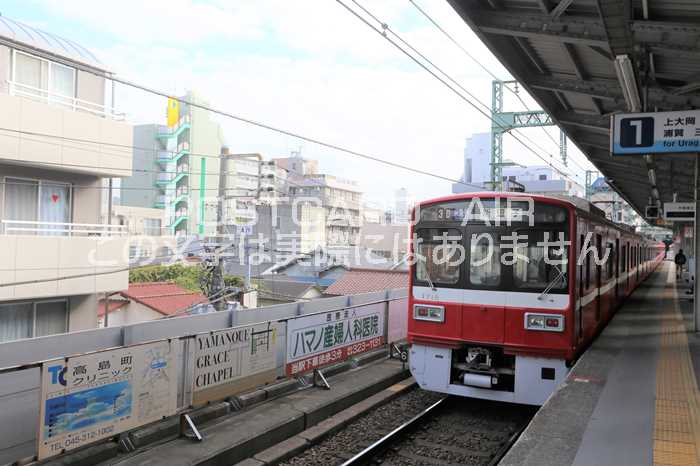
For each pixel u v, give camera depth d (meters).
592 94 9.68
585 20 6.87
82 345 5.88
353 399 8.07
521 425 7.70
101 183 15.87
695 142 7.68
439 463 6.27
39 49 14.16
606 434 5.08
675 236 38.34
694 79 8.77
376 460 6.25
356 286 24.39
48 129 13.66
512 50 8.94
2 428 4.70
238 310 8.11
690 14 6.68
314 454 6.33
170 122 39.44
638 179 19.16
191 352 6.18
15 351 5.20
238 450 5.90
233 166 46.75
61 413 4.82
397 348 10.85
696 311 10.80
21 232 13.93
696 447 4.75
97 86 15.76
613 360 8.03
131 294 22.11
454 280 7.94
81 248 14.37
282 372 7.64
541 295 7.42
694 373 7.27
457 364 7.92
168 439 6.01
